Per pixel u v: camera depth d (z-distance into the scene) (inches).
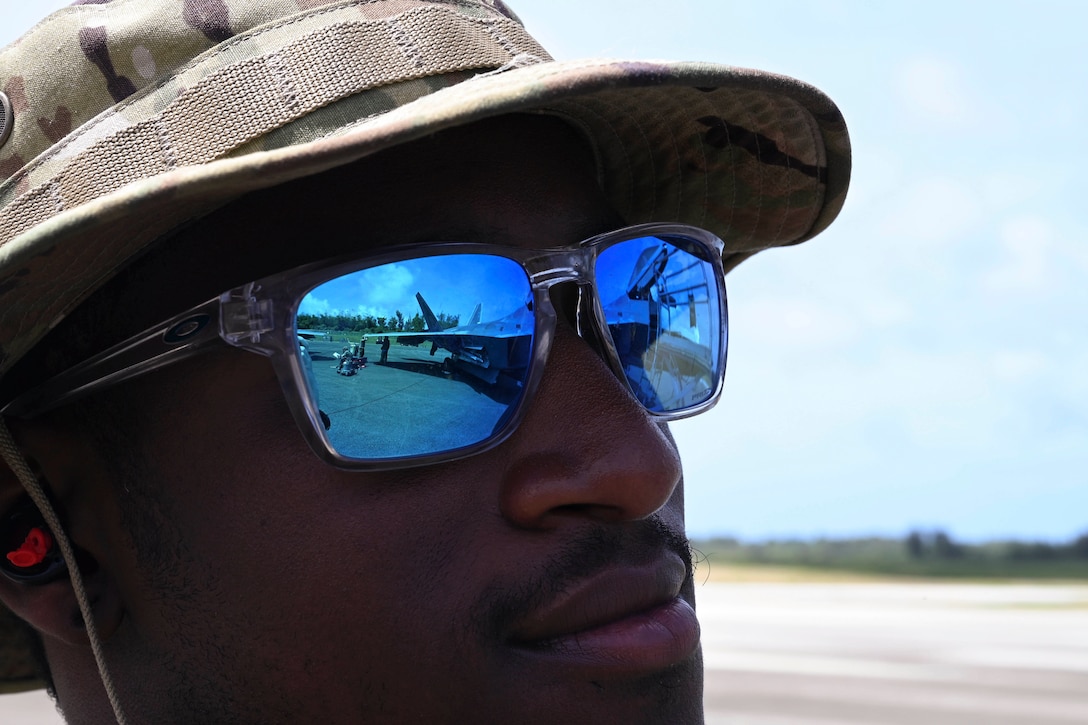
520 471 11.3
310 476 11.3
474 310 11.4
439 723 11.1
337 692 11.3
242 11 11.4
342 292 11.2
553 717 11.0
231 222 11.5
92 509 12.2
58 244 10.8
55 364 12.2
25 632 14.7
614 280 12.3
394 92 11.3
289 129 11.0
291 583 11.3
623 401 11.7
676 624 11.6
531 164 12.3
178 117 11.2
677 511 12.7
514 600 11.1
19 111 11.5
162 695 12.0
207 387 11.5
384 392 11.2
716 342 13.5
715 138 13.9
